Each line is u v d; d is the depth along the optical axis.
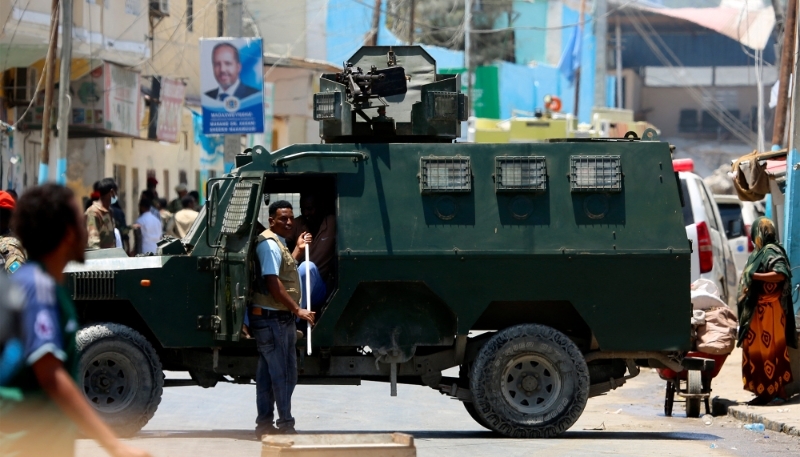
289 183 36.50
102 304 34.22
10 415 14.33
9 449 14.31
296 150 33.03
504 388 33.06
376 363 33.59
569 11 195.12
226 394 45.22
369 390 47.31
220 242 32.88
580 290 33.12
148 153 104.12
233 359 34.06
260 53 71.25
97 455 28.81
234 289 32.03
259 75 71.31
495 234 33.00
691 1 117.88
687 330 33.34
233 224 32.03
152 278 32.72
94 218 50.69
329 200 35.19
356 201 32.94
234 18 72.50
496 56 188.12
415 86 35.84
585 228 33.28
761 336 41.72
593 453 30.78
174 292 32.81
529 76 174.25
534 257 32.94
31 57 76.44
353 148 33.31
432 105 34.59
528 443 32.31
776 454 31.89
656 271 33.22
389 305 33.28
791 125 43.81
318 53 131.38
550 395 33.34
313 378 34.00
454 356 33.78
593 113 130.62
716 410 43.34
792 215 43.47
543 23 194.88
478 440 32.91
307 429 36.06
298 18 129.00
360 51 36.38
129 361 32.06
